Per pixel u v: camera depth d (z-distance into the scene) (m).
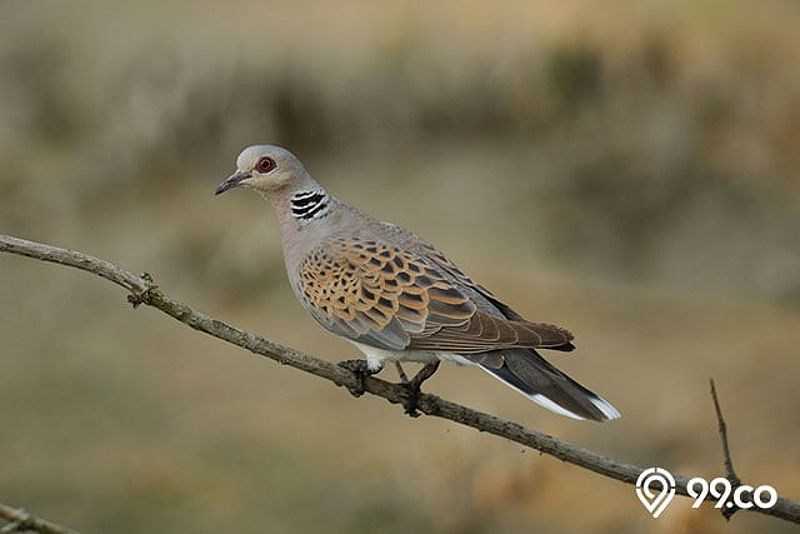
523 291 15.30
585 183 17.11
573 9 18.48
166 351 14.80
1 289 15.95
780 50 18.19
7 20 19.78
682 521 11.49
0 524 11.66
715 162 17.36
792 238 16.33
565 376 7.55
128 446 13.06
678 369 14.03
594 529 11.77
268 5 19.05
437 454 12.49
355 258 8.20
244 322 15.09
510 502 12.21
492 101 17.98
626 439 12.95
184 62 18.31
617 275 16.00
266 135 17.97
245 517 11.98
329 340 14.66
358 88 18.05
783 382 13.76
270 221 16.44
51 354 14.76
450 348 7.72
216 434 13.27
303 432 13.31
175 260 16.19
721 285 15.85
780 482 12.23
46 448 13.03
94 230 16.94
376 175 17.58
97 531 11.80
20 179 17.69
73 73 18.95
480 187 17.14
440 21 18.45
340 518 12.05
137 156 17.89
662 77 18.00
